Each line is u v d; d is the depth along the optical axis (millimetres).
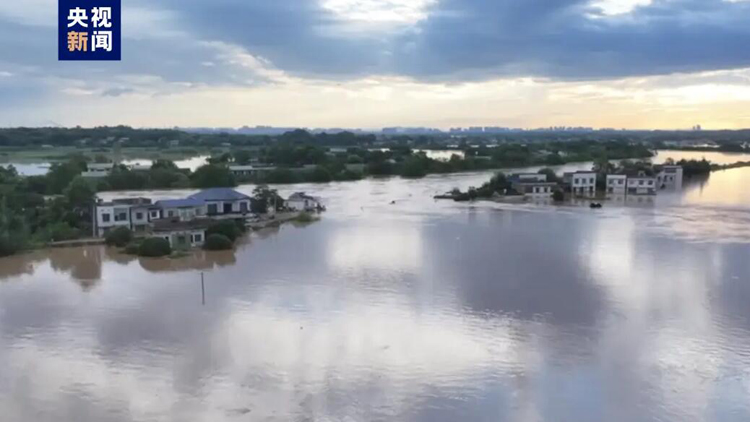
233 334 38062
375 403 29500
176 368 33312
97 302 45156
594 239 67125
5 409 29156
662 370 32812
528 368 33062
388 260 57531
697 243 64750
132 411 28938
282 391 30688
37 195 88125
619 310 42094
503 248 62531
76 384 31641
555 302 43844
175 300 45344
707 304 43406
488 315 41125
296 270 54094
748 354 34781
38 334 38500
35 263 58469
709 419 28094
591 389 30766
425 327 38969
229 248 64062
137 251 61875
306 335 37812
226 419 28156
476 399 29828
